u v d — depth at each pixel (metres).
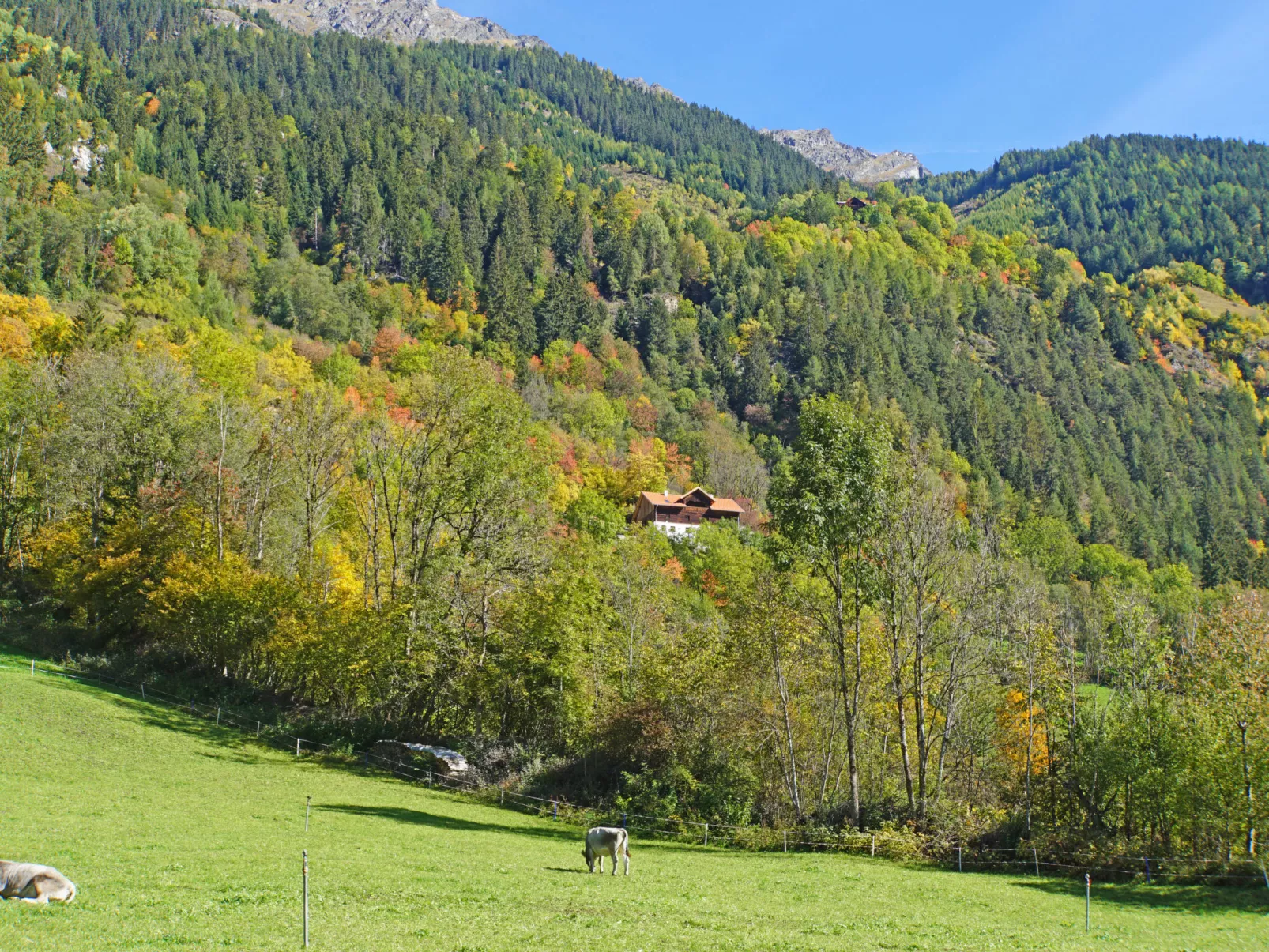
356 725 57.16
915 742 57.62
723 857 37.00
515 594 58.03
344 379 145.75
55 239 162.25
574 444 165.88
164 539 70.12
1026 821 41.78
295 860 26.03
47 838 25.48
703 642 50.78
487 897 22.62
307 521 73.00
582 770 50.62
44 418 86.25
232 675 64.50
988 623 49.06
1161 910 29.11
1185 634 54.91
